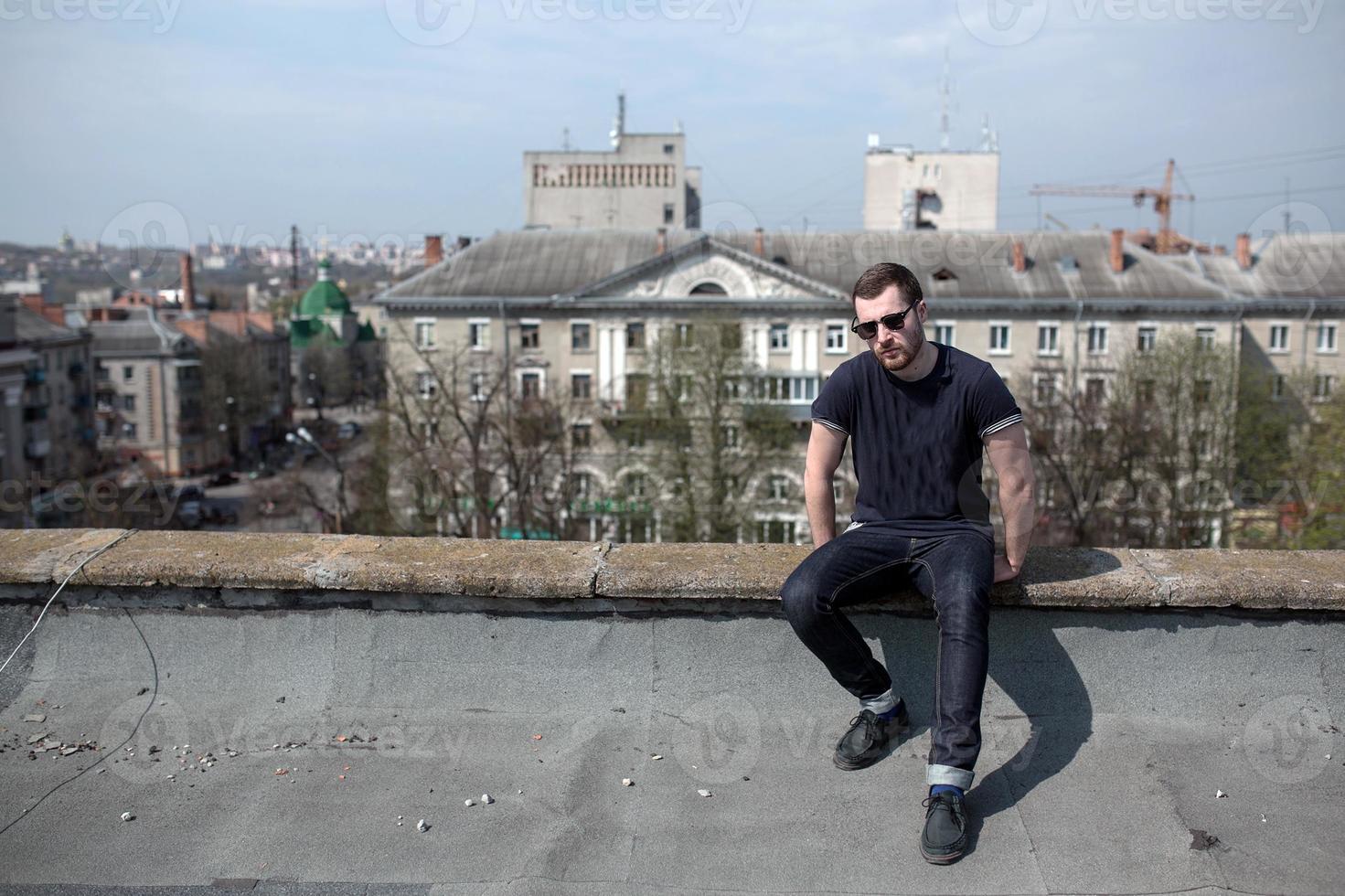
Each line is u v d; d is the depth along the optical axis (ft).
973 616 10.53
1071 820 10.55
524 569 12.35
